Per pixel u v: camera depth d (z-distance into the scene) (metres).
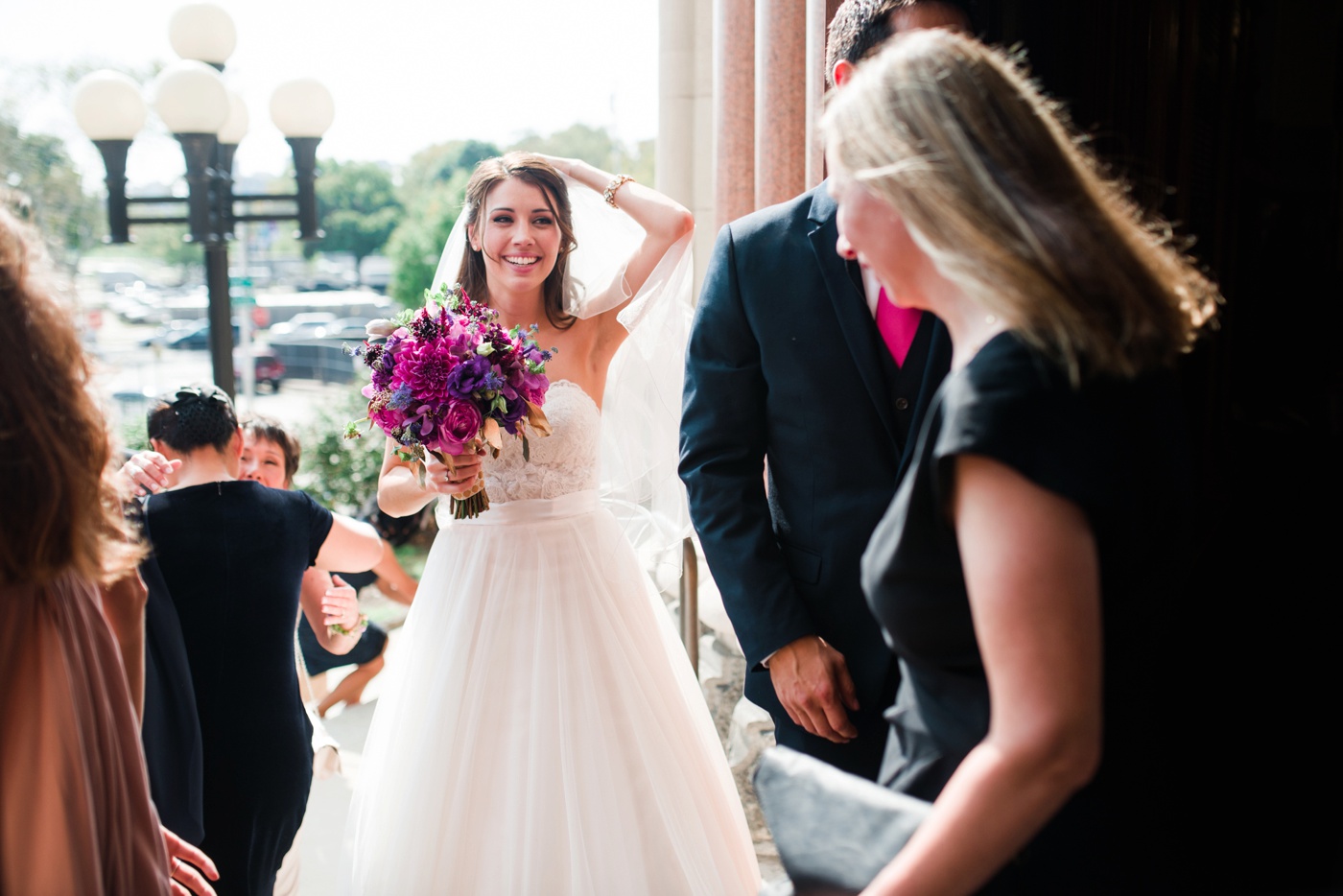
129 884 1.48
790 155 3.36
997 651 0.98
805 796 1.21
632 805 2.32
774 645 1.80
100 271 38.47
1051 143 1.08
